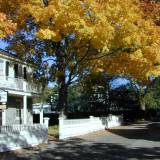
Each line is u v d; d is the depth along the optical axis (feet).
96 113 204.64
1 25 65.77
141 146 79.51
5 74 131.23
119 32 92.94
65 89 112.47
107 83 197.98
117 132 120.57
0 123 130.41
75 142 88.53
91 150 73.87
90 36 88.69
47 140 87.86
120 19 92.38
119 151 71.82
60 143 86.48
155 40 98.02
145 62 101.04
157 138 97.40
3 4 94.32
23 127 78.13
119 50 101.45
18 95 140.56
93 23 88.99
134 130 129.49
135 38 93.30
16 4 94.17
